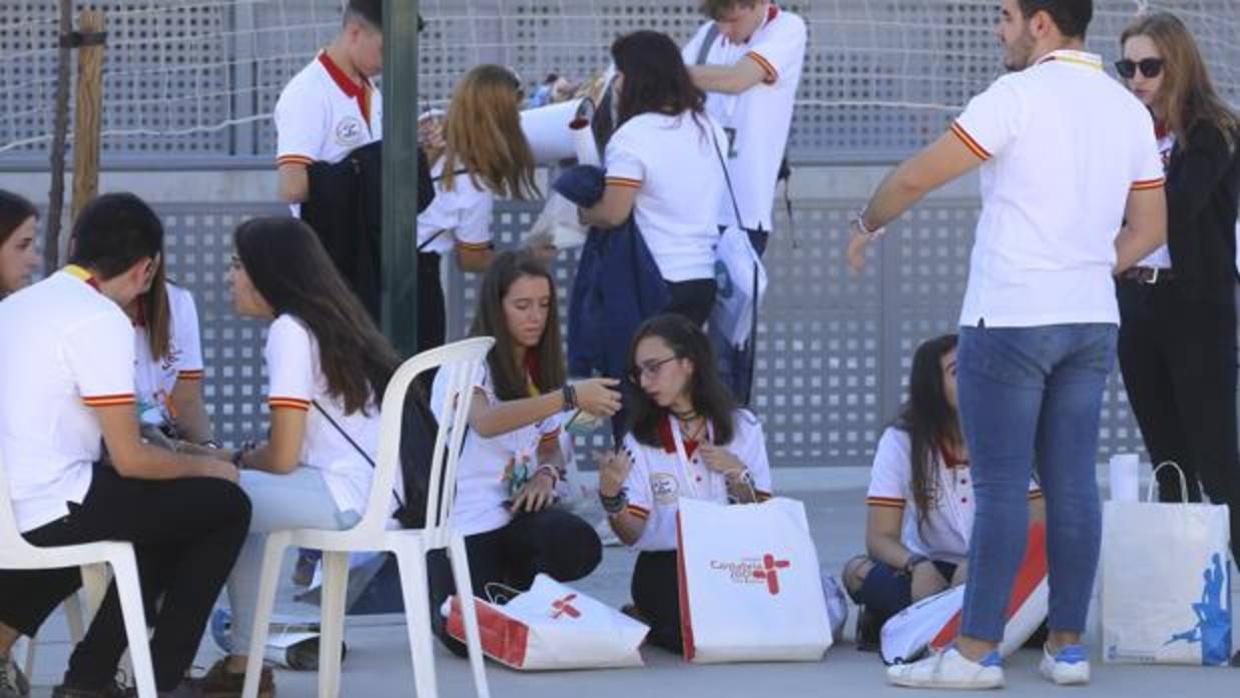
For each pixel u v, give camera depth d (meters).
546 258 30.00
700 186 28.31
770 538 23.45
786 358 36.31
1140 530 23.09
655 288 28.00
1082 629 22.14
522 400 23.53
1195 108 23.52
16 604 20.31
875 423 36.53
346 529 20.23
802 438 36.41
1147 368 24.59
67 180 37.22
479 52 39.62
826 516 33.81
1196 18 40.28
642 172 27.98
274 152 40.22
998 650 21.97
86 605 22.94
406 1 25.28
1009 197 20.88
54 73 39.34
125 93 39.88
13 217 20.94
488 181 30.28
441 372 22.67
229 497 19.55
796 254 36.25
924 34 40.41
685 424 24.11
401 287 25.53
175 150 40.09
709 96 30.31
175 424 23.31
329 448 20.55
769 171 30.20
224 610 23.58
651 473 23.97
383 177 25.52
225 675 21.33
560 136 31.19
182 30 39.97
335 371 20.33
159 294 22.69
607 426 35.69
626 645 22.91
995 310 20.94
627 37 28.36
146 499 19.20
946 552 24.22
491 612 22.97
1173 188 23.52
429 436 20.59
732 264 28.56
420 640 19.80
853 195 37.00
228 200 36.31
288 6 40.06
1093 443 21.59
